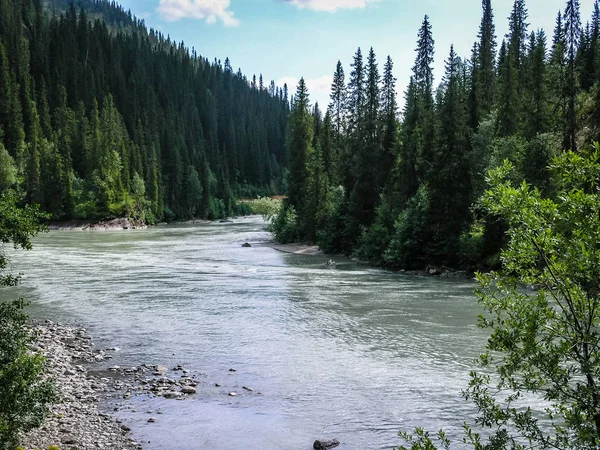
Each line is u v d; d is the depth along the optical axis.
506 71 59.62
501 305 5.84
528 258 5.73
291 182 79.69
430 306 27.12
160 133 151.62
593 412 5.17
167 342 20.20
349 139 69.62
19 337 10.33
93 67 170.50
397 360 17.84
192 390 14.89
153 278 36.97
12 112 119.75
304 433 12.17
